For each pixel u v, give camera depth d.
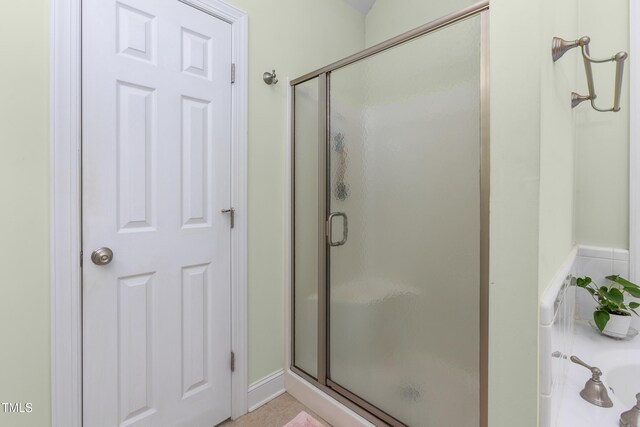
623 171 1.50
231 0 1.50
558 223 0.96
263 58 1.64
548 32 0.75
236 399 1.54
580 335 1.45
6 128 0.94
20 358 0.98
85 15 1.08
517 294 0.73
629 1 1.45
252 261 1.62
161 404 1.29
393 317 1.36
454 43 1.12
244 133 1.54
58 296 1.03
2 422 0.96
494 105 0.76
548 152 0.78
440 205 1.19
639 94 1.44
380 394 1.40
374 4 2.33
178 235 1.33
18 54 0.96
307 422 1.51
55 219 1.02
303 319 1.75
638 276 1.45
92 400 1.11
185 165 1.35
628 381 1.25
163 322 1.30
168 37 1.28
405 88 1.29
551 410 0.76
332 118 1.58
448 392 1.16
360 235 1.48
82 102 1.07
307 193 1.72
